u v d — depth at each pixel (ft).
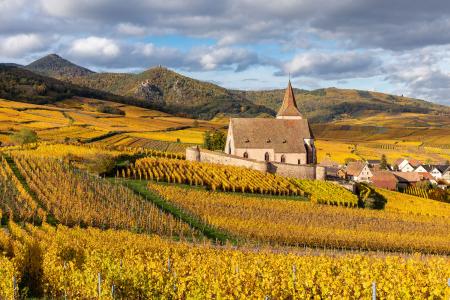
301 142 374.43
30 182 245.65
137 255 120.37
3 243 142.20
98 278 92.43
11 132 491.72
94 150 363.76
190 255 123.95
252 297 83.20
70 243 136.46
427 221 274.98
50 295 110.52
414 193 439.63
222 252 139.74
